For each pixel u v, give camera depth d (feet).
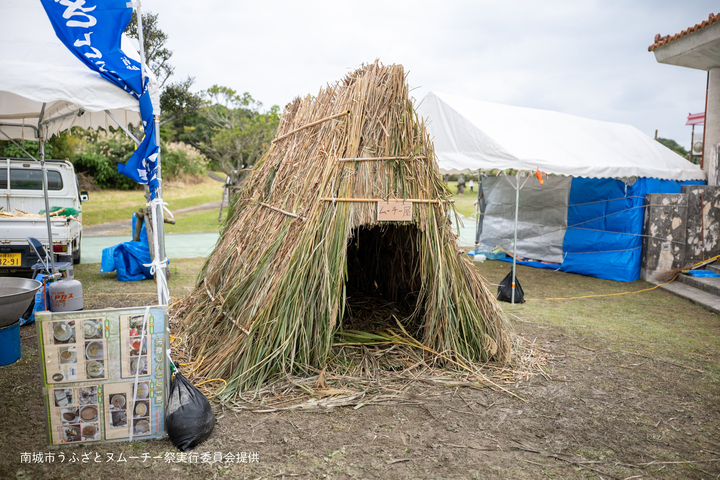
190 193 91.66
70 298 17.28
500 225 35.78
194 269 28.60
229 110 75.97
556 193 31.65
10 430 9.34
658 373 13.30
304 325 11.77
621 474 8.38
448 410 10.63
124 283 23.88
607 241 28.58
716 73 32.04
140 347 8.87
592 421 10.34
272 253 12.04
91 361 8.70
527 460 8.73
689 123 48.21
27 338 15.10
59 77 9.12
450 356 12.82
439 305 12.63
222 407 10.28
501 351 13.39
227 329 12.33
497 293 23.29
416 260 15.35
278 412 10.21
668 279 27.20
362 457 8.66
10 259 19.92
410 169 12.66
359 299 18.03
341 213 11.97
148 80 9.49
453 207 13.55
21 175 26.61
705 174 32.42
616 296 23.80
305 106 14.49
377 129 12.70
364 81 12.83
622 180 27.63
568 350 15.20
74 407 8.71
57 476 7.89
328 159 12.30
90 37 9.48
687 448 9.32
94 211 59.62
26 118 16.83
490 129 25.05
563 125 30.55
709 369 13.69
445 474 8.20
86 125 16.11
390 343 13.85
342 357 12.84
